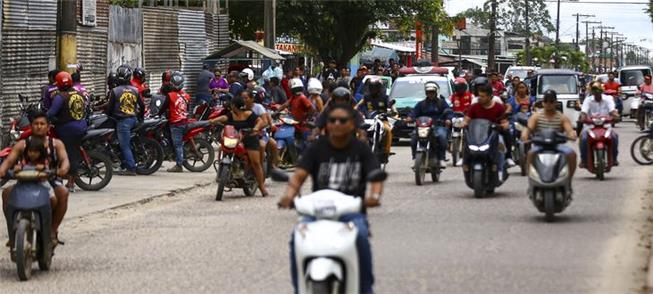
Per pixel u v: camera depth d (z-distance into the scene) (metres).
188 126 34.22
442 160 30.73
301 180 13.26
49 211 17.45
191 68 53.72
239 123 27.59
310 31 74.94
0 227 22.80
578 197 27.08
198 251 19.50
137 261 18.58
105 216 24.55
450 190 28.92
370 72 61.03
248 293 15.67
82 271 17.77
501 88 50.56
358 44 76.88
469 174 27.20
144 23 48.41
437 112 30.73
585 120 31.88
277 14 72.50
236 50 49.59
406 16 76.31
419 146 30.20
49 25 37.53
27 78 36.34
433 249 19.27
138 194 28.30
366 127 30.84
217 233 21.69
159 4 58.72
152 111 34.75
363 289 12.83
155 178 32.28
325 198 12.59
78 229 22.58
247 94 27.44
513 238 20.45
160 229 22.39
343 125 13.10
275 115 34.41
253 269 17.59
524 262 17.88
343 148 13.30
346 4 73.44
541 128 24.97
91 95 36.47
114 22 44.97
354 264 12.33
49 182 17.92
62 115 27.56
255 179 28.08
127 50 46.56
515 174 33.19
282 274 17.12
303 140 34.22
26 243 17.08
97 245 20.44
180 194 28.84
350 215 12.72
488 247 19.44
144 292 15.89
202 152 35.19
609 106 31.83
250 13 71.69
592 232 21.17
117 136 31.95
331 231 12.22
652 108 56.25
